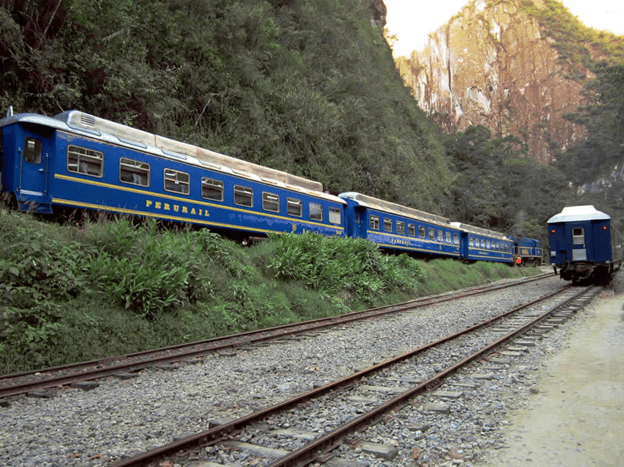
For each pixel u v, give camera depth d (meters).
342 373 6.27
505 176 68.94
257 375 6.23
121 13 17.36
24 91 14.01
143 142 12.36
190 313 9.17
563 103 171.50
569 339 8.37
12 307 6.80
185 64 21.25
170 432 4.06
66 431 4.09
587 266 19.61
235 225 14.47
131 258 9.16
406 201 35.12
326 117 28.95
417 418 4.30
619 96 89.06
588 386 5.25
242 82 24.58
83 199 10.44
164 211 12.25
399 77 68.25
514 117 180.62
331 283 13.91
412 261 20.08
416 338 8.91
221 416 4.49
